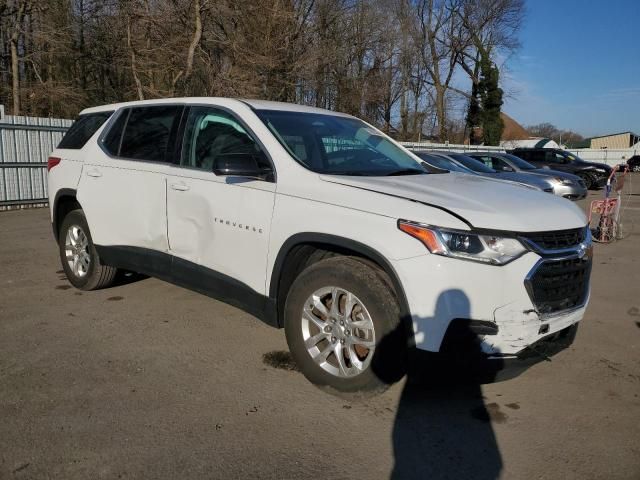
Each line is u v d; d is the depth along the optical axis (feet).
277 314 12.62
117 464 9.23
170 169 14.87
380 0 114.32
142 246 15.79
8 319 15.88
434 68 147.54
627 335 16.22
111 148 17.11
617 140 252.01
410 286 10.29
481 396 12.06
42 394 11.50
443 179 13.23
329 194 11.61
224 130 14.20
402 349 10.71
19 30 73.87
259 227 12.55
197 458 9.48
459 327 10.07
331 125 15.05
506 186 13.12
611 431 10.80
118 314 16.49
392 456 9.75
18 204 41.42
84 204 17.47
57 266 22.44
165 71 72.64
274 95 82.23
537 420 11.14
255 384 12.25
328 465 9.44
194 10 69.77
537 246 10.39
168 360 13.37
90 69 91.66
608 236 34.17
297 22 86.28
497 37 148.77
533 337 10.41
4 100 78.95
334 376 11.58
